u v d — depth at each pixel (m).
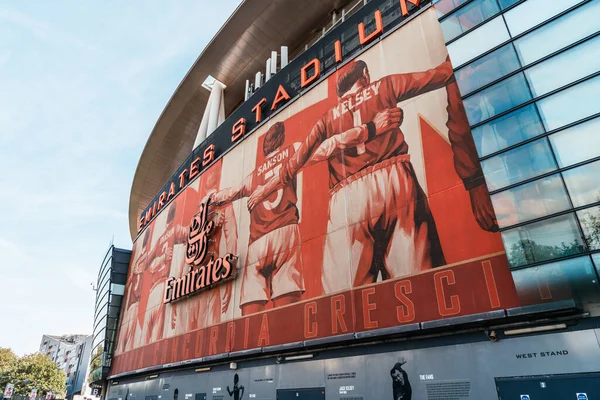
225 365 23.27
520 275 11.68
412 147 17.23
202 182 33.19
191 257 29.47
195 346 25.80
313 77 24.56
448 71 17.19
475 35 15.31
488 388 12.32
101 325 46.84
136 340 35.72
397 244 16.19
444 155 15.96
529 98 13.06
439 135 16.44
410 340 14.84
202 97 44.22
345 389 16.22
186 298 28.98
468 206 14.53
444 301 13.95
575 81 12.26
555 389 11.01
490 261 13.29
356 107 20.73
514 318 12.18
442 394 13.27
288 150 24.33
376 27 21.70
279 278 21.23
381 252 16.66
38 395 88.56
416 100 17.92
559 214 11.38
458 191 15.02
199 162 35.50
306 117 23.91
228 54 38.56
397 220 16.58
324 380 17.19
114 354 41.69
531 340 11.92
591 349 10.72
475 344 13.11
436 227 15.19
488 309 12.71
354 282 17.19
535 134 12.56
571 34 12.84
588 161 11.27
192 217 32.88
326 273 18.67
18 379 84.12
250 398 20.47
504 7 14.82
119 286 46.75
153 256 38.16
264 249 23.14
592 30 12.42
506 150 13.04
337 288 17.84
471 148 15.17
